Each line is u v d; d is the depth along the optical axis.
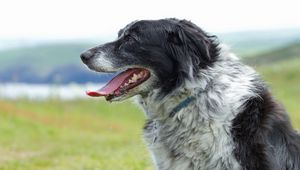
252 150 1.23
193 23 1.34
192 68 1.27
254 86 1.28
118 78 1.34
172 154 1.30
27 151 3.24
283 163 1.24
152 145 1.34
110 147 3.31
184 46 1.28
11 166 2.50
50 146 3.54
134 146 3.07
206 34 1.33
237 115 1.25
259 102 1.26
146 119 1.38
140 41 1.33
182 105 1.28
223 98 1.26
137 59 1.33
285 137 1.26
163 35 1.31
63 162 2.61
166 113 1.31
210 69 1.28
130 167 2.18
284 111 1.30
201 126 1.26
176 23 1.31
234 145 1.24
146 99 1.34
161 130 1.32
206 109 1.26
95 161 2.52
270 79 8.00
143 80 1.32
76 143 3.72
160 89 1.31
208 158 1.26
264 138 1.23
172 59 1.30
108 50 1.37
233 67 1.29
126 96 1.33
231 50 1.34
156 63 1.31
